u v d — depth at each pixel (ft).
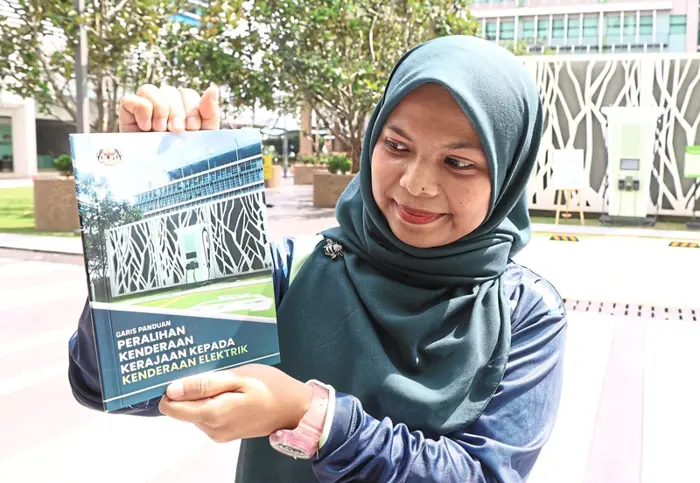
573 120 49.65
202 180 3.42
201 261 3.39
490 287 4.26
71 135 3.10
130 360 3.18
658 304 21.81
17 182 80.53
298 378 4.18
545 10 178.70
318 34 44.27
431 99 3.72
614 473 10.93
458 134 3.70
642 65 47.85
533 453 3.96
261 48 43.21
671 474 10.90
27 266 26.30
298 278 4.40
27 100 96.27
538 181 51.21
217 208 3.45
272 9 42.60
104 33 32.94
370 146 4.22
